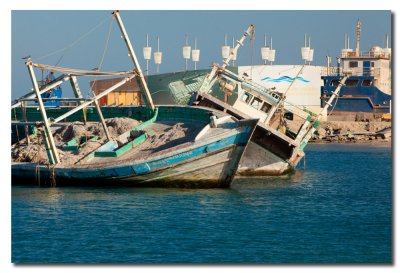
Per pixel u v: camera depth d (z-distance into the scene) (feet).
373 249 295.89
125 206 358.43
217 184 396.37
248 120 381.81
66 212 347.36
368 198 412.57
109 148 427.33
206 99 474.90
